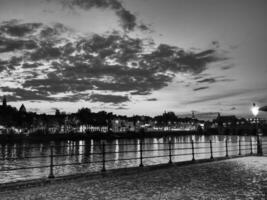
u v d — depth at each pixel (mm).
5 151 123000
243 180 14695
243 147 103062
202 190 12297
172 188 12891
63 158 88562
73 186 13695
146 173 18031
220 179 15133
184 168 20250
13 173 52344
